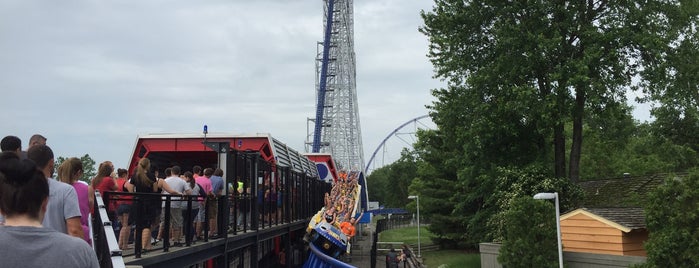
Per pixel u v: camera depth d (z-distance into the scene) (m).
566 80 24.95
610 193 25.69
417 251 43.06
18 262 2.65
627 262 16.02
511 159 29.42
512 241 18.50
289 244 19.02
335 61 85.88
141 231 8.14
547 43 24.78
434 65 30.27
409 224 83.75
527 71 26.33
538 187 25.19
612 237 17.89
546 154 30.64
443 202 42.94
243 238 13.51
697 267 12.56
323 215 19.55
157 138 17.38
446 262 35.59
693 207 13.16
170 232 9.81
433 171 44.72
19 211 2.81
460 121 29.44
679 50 26.98
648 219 14.12
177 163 18.45
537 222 17.98
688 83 29.02
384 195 151.38
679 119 36.00
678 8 26.52
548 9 26.69
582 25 26.53
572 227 19.41
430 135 43.44
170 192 9.38
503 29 26.44
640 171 50.09
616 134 31.53
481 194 35.22
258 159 14.68
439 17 29.42
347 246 19.27
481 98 28.27
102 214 5.70
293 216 19.97
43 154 4.31
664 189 13.72
